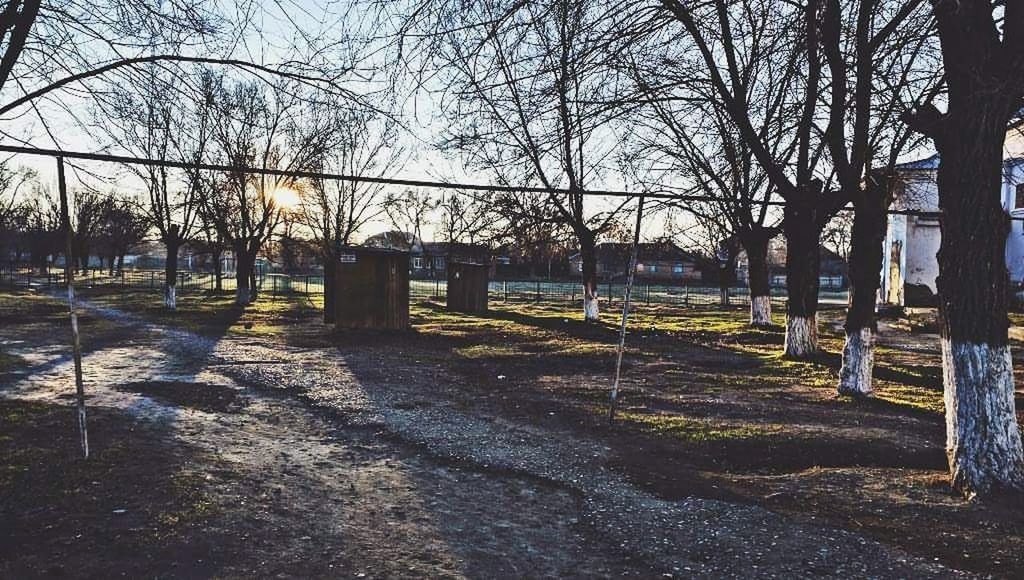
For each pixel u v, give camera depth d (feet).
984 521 15.97
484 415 28.07
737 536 15.16
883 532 15.48
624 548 14.52
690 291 169.27
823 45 28.22
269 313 82.99
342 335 59.26
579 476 19.77
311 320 74.49
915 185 78.13
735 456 22.72
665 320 82.53
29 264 236.02
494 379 37.91
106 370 37.86
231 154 86.99
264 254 140.26
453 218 137.59
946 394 18.94
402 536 14.96
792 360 45.50
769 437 24.29
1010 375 18.30
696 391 34.17
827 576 13.19
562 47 25.11
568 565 13.64
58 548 13.50
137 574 12.46
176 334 57.72
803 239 45.62
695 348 53.42
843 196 32.32
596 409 29.35
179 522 15.07
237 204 94.32
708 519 16.22
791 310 46.78
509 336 60.95
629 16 26.94
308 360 43.70
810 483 19.10
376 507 16.87
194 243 120.47
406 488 18.51
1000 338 18.20
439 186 20.30
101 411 26.71
